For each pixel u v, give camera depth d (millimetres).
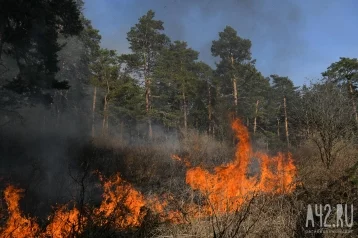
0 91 14914
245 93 34594
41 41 14805
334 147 10555
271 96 40719
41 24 14125
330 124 10688
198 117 33312
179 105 37531
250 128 34625
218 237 3910
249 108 33656
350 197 4969
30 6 13219
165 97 34344
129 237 4496
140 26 34438
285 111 37062
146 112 31594
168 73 33031
